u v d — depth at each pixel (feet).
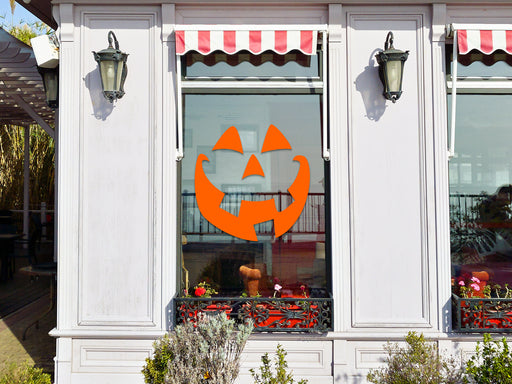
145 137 15.38
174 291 15.21
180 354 12.46
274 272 15.74
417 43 15.33
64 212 15.19
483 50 14.58
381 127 15.30
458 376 12.59
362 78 15.35
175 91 15.42
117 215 15.28
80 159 15.25
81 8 15.34
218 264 15.76
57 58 16.24
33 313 24.39
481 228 15.67
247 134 15.88
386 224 15.24
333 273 15.17
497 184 15.71
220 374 11.98
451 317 15.08
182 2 15.15
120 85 14.88
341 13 15.24
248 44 14.73
